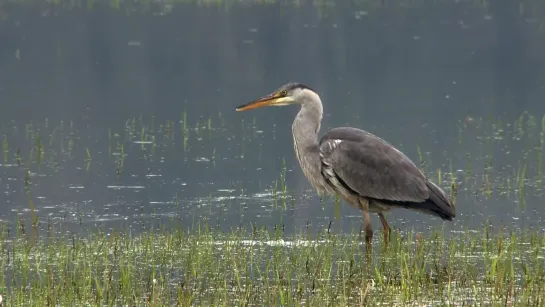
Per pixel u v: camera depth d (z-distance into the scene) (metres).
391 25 39.53
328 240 12.70
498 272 10.41
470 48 34.78
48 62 32.03
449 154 19.05
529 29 38.69
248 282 10.40
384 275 10.89
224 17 41.25
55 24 39.38
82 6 44.34
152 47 34.59
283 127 22.58
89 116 23.72
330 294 10.02
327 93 26.72
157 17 41.38
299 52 33.62
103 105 25.30
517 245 12.29
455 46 35.16
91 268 11.18
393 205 12.72
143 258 11.81
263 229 12.95
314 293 10.15
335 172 12.87
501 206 15.00
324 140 13.12
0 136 21.12
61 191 16.11
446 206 12.51
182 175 17.42
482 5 45.19
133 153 19.33
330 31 37.84
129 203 15.30
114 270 11.20
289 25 39.22
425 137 20.83
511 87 27.94
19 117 23.45
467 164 18.09
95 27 38.75
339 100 25.66
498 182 16.67
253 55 33.03
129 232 13.30
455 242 12.62
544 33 37.69
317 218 14.47
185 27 38.78
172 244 12.39
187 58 32.66
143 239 12.77
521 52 34.06
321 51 33.91
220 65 31.50
